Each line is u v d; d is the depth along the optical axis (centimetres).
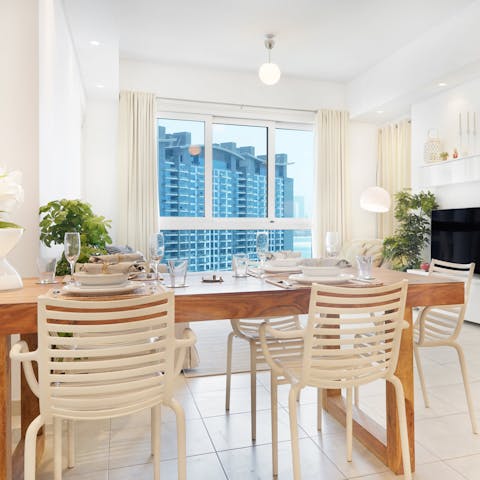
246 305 153
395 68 510
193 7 404
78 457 186
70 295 144
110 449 192
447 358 318
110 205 525
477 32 391
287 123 609
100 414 121
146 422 221
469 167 441
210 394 255
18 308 133
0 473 135
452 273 231
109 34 377
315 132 605
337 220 604
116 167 527
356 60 534
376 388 262
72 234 168
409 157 580
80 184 465
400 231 516
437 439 198
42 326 114
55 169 290
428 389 258
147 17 423
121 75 529
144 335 121
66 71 352
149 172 531
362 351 147
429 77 454
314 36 466
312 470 173
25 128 229
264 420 220
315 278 174
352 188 629
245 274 203
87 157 520
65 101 344
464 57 406
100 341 117
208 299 149
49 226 236
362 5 403
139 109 527
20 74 229
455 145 470
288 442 197
